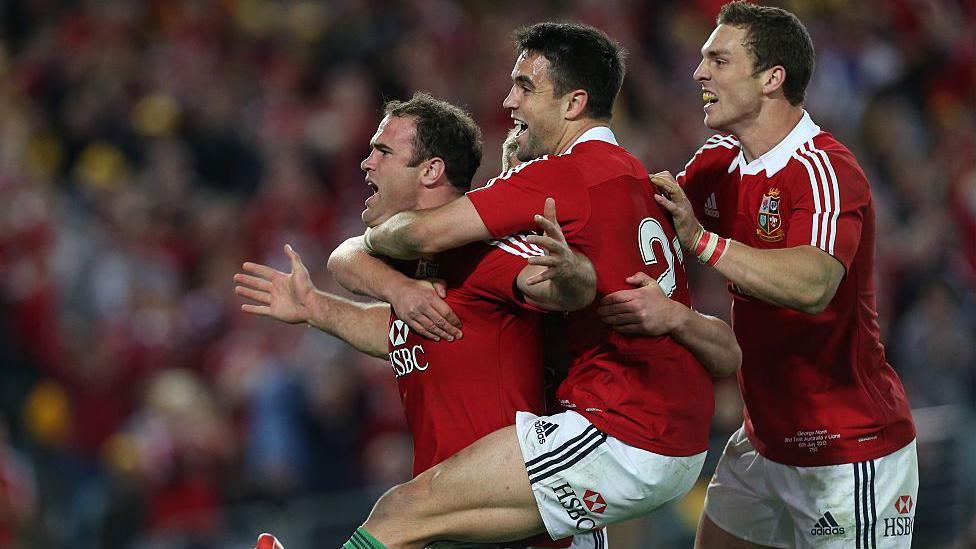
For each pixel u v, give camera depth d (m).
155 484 32.12
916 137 49.75
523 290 15.04
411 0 49.56
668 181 15.62
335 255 16.33
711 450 32.62
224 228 40.16
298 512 33.09
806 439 17.22
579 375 15.63
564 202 15.07
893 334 40.59
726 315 37.94
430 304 15.43
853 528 17.17
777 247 16.50
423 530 15.28
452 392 15.70
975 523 29.45
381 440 34.84
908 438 17.44
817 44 51.00
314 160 44.16
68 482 34.53
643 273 15.20
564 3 51.69
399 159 15.95
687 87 50.56
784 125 16.44
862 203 16.06
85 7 46.41
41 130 42.78
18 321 35.38
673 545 31.48
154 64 45.06
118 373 35.72
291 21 48.94
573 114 15.84
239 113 44.81
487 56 49.25
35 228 36.47
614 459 15.15
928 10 53.06
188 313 37.91
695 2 54.06
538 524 15.34
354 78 46.59
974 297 42.72
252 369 35.03
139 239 38.69
